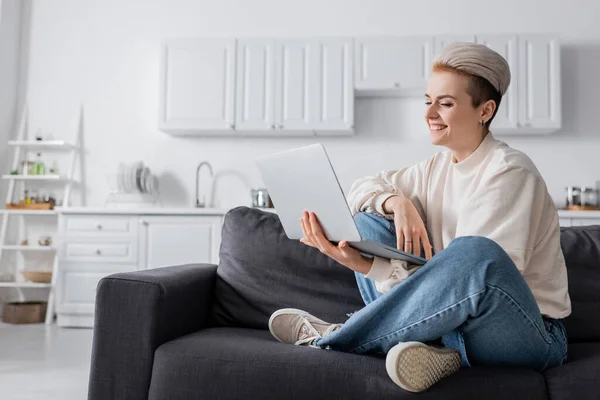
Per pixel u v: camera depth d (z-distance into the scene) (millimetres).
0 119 4840
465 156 1526
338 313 1728
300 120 4469
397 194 1520
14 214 4883
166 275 1578
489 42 4379
